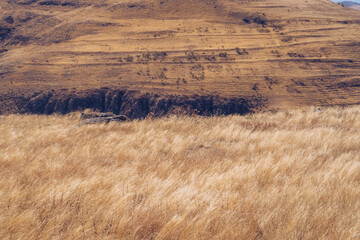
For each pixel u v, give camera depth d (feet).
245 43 483.10
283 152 20.31
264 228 10.26
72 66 418.10
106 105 317.22
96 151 21.72
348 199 12.47
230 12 606.96
